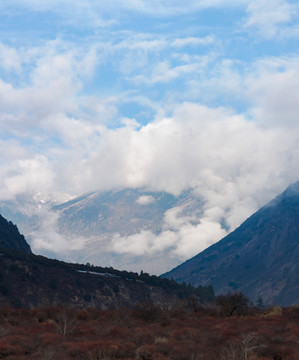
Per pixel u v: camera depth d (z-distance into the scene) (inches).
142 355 1636.3
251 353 1628.9
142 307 3201.3
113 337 2213.3
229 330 2158.0
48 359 1596.9
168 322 2834.6
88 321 2918.3
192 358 1540.4
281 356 1594.5
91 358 1603.1
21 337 2022.6
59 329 2418.8
